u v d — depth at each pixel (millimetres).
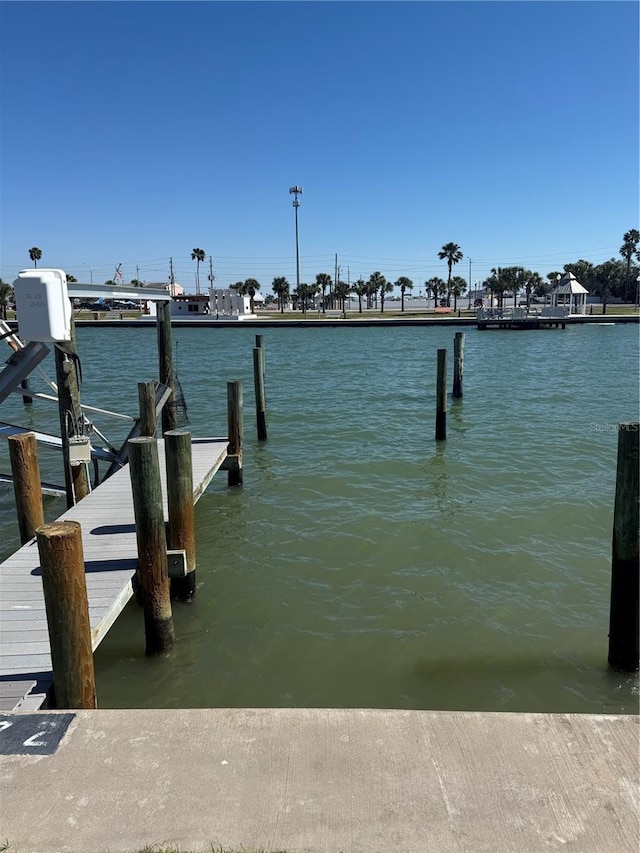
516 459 13656
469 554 8555
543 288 108312
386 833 2746
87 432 9953
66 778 3082
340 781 3051
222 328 67062
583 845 2688
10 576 6410
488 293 105625
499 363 34094
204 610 7191
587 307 80125
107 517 8102
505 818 2828
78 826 2787
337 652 6336
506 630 6699
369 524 9688
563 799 2938
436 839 2715
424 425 17672
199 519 10070
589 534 9242
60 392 9297
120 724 3492
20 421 19719
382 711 3598
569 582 7770
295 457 14078
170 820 2818
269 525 9758
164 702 5590
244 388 25328
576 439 15656
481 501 10727
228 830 2762
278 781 3053
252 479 12320
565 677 5918
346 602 7324
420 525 9609
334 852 2646
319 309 110062
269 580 7898
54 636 4383
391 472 12695
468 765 3162
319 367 32688
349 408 20516
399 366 32938
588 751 3264
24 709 4316
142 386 10609
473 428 17250
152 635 6266
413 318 74000
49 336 7156
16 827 2787
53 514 10758
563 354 38812
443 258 100750
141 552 6129
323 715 3555
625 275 103812
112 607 5707
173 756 3234
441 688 5758
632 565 5879
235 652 6359
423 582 7781
